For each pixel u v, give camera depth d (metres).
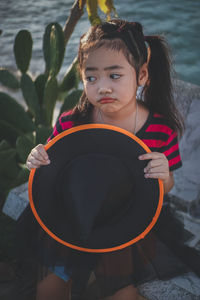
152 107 1.78
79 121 1.78
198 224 2.54
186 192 2.63
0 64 6.36
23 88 3.29
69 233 1.75
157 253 2.09
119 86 1.50
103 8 2.45
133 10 8.63
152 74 1.74
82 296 2.18
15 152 3.18
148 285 2.08
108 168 1.62
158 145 1.75
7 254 2.63
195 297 2.02
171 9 8.67
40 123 3.39
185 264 2.13
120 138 1.58
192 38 7.55
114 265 1.89
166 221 2.07
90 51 1.48
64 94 3.47
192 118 2.72
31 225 2.00
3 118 3.33
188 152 2.77
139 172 1.64
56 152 1.63
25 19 8.28
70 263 1.89
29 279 2.29
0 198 3.12
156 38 1.70
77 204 1.58
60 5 8.98
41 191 1.69
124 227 1.74
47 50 3.32
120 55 1.47
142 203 1.70
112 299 1.93
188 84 2.75
